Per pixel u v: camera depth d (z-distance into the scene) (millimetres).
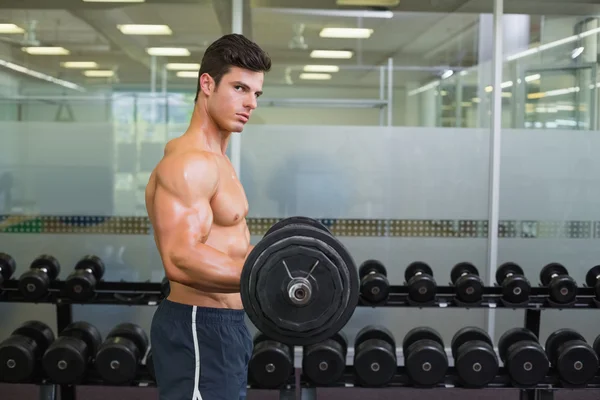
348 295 1337
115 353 2744
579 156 4223
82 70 4051
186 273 1385
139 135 4082
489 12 4148
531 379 2879
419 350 2854
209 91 1543
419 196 4195
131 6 4031
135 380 2846
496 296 3428
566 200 4227
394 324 4273
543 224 4230
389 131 4164
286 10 4078
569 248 4242
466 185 4199
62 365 2736
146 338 3143
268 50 4090
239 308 1591
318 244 1320
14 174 4082
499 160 4195
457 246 4223
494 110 4168
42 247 4109
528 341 2934
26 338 2855
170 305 1565
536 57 4176
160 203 1419
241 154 4141
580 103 4207
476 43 4160
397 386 2910
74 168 4090
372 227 4195
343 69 4129
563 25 4172
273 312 1325
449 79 4164
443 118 4180
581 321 4309
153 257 4137
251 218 4164
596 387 2943
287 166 4152
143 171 4102
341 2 4102
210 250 1394
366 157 4164
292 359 2961
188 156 1442
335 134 4156
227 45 1518
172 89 4074
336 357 2820
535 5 4156
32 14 4012
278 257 1316
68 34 4031
